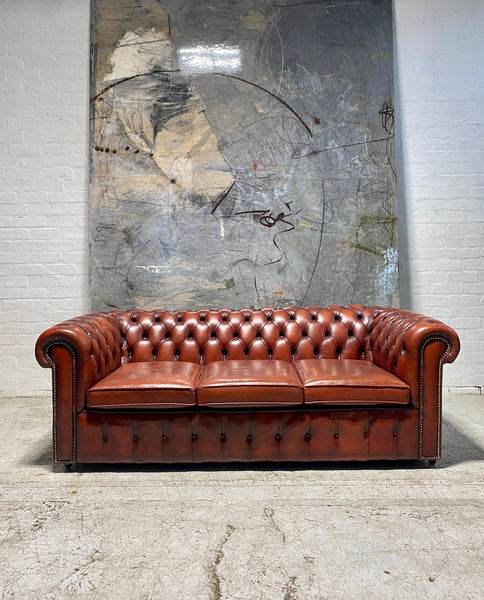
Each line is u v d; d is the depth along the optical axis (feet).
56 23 11.56
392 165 10.97
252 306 10.99
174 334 9.26
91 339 7.47
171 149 10.98
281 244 10.98
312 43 11.04
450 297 11.66
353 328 9.28
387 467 7.36
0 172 11.53
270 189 10.98
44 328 11.61
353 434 7.22
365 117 11.00
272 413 7.24
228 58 11.05
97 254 10.89
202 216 10.99
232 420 7.23
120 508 6.04
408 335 7.29
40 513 5.90
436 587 4.45
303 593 4.37
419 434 7.19
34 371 11.66
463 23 11.60
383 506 6.04
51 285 11.58
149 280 10.94
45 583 4.53
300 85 11.03
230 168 11.00
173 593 4.38
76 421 7.16
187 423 7.22
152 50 11.03
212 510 5.98
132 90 10.99
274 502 6.19
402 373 7.32
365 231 10.94
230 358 9.16
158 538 5.32
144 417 7.19
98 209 10.90
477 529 5.47
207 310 9.80
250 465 7.53
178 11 11.06
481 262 11.64
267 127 11.00
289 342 9.20
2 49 11.56
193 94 11.02
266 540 5.26
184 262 10.98
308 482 6.82
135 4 11.04
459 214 11.63
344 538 5.29
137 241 10.93
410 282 11.67
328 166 10.98
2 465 7.48
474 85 11.61
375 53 11.05
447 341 7.16
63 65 11.56
